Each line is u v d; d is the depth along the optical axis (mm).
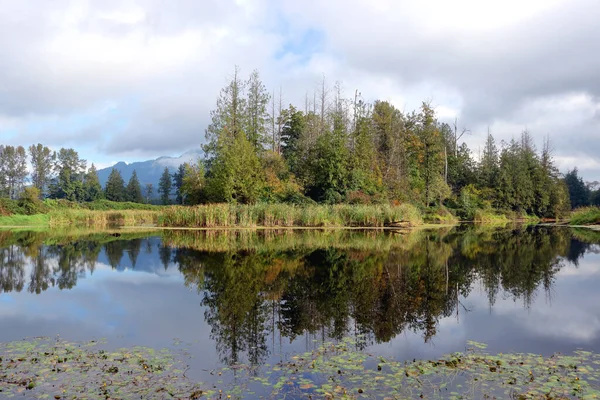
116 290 10055
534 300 8922
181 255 15625
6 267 13336
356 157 39906
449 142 62594
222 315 7855
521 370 5199
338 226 30891
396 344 6230
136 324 7328
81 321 7547
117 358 5695
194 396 4551
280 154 46531
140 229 29312
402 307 8367
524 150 65375
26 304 8805
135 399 4480
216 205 31359
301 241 20812
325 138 38500
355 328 7035
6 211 36219
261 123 45594
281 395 4562
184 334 6770
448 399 4434
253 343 6324
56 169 101062
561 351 5891
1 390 4676
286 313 7965
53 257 15359
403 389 4688
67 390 4688
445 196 46281
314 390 4680
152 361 5590
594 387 4699
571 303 8648
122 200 97562
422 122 48938
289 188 36812
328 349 6031
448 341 6348
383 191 39469
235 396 4547
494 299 9023
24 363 5504
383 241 20938
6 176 96438
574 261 14117
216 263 13820
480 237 23531
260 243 19797
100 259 14812
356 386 4777
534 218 58062
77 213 38156
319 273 12008
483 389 4668
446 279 11133
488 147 69750
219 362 5555
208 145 41312
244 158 34688
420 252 16594
